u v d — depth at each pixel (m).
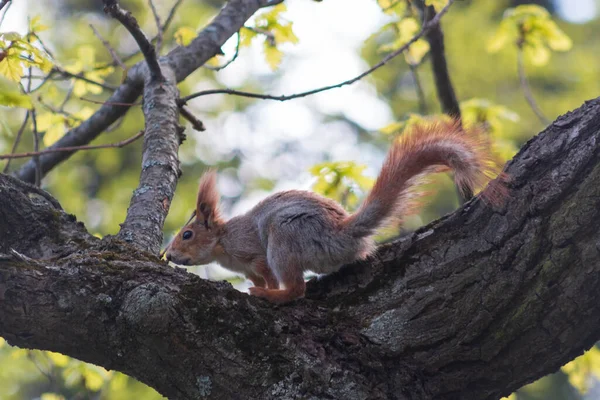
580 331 6.54
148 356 6.27
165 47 20.09
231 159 24.11
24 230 7.45
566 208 6.45
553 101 24.27
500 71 23.81
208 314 6.28
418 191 8.06
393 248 7.31
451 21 24.08
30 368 17.02
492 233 6.78
